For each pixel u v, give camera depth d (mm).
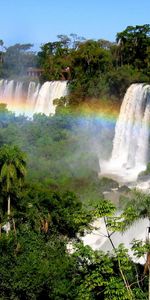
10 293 35531
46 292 35938
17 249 39438
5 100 149500
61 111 112062
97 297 32594
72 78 132000
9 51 177125
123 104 98625
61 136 102000
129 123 95250
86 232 49438
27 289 35031
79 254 31703
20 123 115125
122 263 31438
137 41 119750
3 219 48406
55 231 49844
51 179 74000
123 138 96875
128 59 122438
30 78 146875
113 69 119750
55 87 129000
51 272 35969
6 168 47531
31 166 82812
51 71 141750
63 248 45156
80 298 30781
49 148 93688
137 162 90875
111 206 30516
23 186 52625
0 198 49406
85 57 126250
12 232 44188
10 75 167875
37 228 48094
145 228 46219
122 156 96250
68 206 53188
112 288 29375
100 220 52938
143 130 90250
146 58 116125
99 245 51125
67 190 64500
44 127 107562
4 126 113062
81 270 34844
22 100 144125
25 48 178875
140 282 33688
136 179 80562
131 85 98312
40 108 133000
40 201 51531
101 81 112438
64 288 34688
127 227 37094
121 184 76000
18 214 49000
